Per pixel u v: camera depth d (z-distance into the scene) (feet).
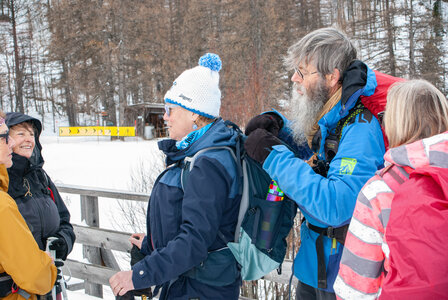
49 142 82.07
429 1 96.22
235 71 63.31
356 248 3.48
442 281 2.50
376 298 3.49
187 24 108.99
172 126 5.26
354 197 3.90
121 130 88.94
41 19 118.93
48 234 6.67
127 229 14.82
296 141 5.24
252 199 4.65
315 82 4.54
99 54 96.63
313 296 4.93
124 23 98.73
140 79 103.45
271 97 33.60
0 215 4.60
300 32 93.35
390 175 3.30
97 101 106.93
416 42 78.43
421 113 3.27
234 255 4.67
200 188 4.33
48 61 106.32
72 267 10.50
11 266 4.66
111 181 35.14
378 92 4.16
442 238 2.55
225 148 4.65
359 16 93.97
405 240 2.69
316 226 4.56
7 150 5.20
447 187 2.64
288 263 6.98
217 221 4.38
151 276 4.25
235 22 94.17
